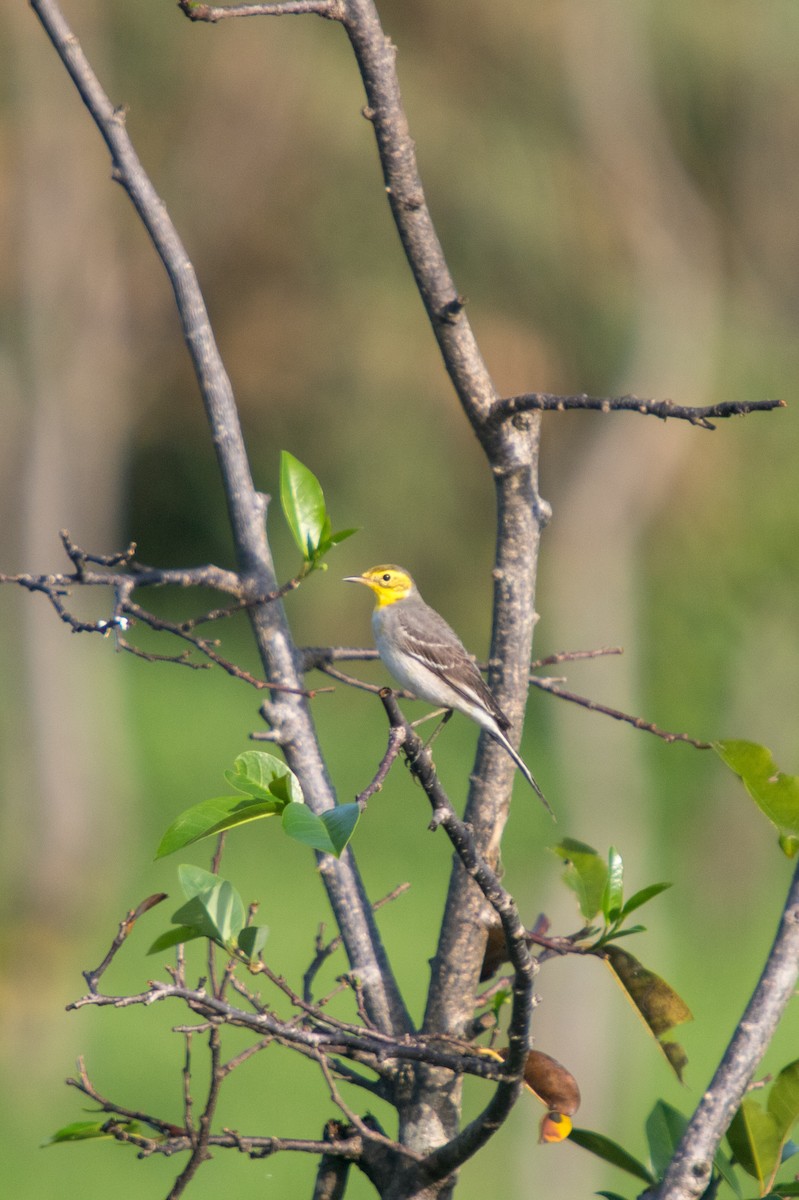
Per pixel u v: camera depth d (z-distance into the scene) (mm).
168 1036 17703
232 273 26312
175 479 34750
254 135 20891
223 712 31797
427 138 21281
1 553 19859
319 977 18109
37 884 19250
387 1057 3535
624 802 14305
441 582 28562
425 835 25344
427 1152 3984
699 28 19125
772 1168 3936
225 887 3799
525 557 4359
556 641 15805
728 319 20953
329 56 20812
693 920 21125
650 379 18750
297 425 28500
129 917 3676
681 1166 3504
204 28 19516
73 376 19266
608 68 18797
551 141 20469
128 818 22859
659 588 21688
